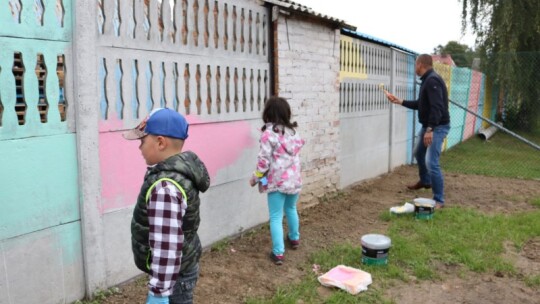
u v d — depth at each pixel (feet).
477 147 42.80
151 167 7.34
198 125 14.88
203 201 15.37
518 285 13.58
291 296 12.39
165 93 13.53
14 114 9.80
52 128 10.59
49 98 10.48
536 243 16.89
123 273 12.71
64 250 11.07
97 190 11.66
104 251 12.07
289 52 18.89
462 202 23.17
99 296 11.80
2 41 9.46
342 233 18.06
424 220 19.42
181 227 7.12
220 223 16.29
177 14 13.78
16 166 9.89
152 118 7.47
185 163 7.32
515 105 48.29
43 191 10.48
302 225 18.88
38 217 10.41
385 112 29.86
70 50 10.85
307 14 19.16
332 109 22.53
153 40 13.03
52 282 10.84
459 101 44.04
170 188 6.95
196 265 8.01
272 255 15.19
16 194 9.93
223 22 15.74
